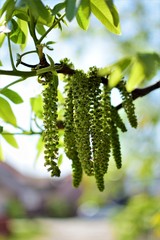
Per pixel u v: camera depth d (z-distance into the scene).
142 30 1.91
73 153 0.50
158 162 1.55
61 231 4.70
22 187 6.73
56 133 0.48
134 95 0.54
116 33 0.53
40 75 0.49
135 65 0.38
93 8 0.52
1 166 6.63
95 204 1.73
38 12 0.44
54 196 6.70
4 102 0.57
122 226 1.28
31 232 3.74
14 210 4.75
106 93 0.50
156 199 1.27
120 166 0.52
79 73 0.48
